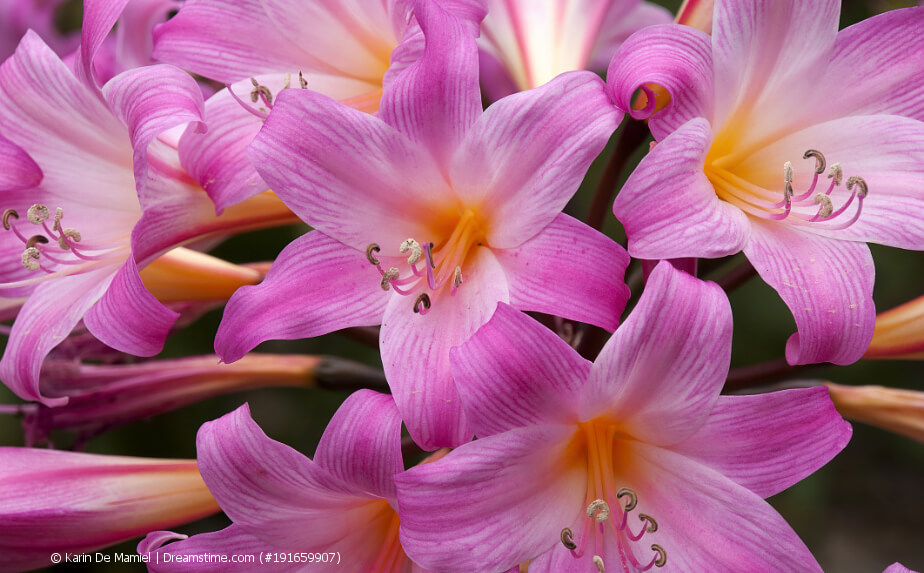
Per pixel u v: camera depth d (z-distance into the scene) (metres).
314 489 0.47
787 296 0.46
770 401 0.46
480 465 0.45
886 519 0.93
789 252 0.46
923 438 0.51
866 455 0.94
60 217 0.49
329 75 0.51
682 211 0.45
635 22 0.61
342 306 0.46
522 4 0.54
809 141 0.49
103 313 0.47
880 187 0.47
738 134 0.49
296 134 0.46
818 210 0.48
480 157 0.46
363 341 0.53
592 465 0.47
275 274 0.46
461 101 0.46
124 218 0.51
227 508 0.47
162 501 0.51
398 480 0.44
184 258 0.52
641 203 0.45
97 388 0.53
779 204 0.48
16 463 0.50
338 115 0.46
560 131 0.45
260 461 0.46
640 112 0.46
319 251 0.47
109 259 0.50
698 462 0.46
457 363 0.45
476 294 0.47
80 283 0.50
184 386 0.54
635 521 0.47
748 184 0.48
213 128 0.48
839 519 0.94
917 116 0.48
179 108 0.46
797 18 0.47
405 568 0.48
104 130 0.51
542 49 0.54
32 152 0.51
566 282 0.45
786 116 0.49
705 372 0.45
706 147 0.46
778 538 0.46
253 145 0.46
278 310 0.46
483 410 0.45
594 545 0.47
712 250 0.45
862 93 0.48
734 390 0.52
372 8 0.50
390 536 0.49
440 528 0.45
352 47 0.51
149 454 0.71
